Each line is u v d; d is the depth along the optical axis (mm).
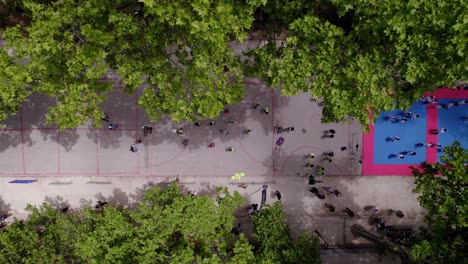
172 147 35656
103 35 22812
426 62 21188
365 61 21500
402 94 23641
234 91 25359
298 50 22656
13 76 23188
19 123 34562
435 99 36219
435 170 25188
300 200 36844
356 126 36750
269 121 36188
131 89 26156
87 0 24016
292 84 22844
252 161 36344
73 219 28344
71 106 24516
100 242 25469
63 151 35031
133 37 24391
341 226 37188
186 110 24578
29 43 23141
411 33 21188
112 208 26922
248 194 36438
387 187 37406
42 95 34531
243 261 26453
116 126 35000
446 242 23344
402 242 32719
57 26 23188
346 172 37062
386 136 36906
